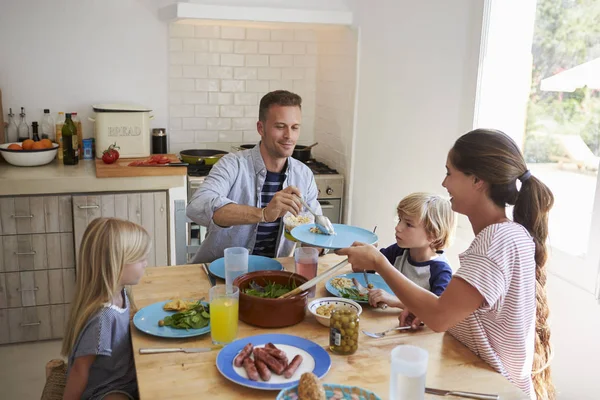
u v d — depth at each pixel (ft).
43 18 12.93
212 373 5.29
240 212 7.75
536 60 9.25
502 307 5.49
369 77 12.57
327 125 14.71
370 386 5.12
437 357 5.67
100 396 6.03
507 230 5.40
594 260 7.68
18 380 10.48
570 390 8.09
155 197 12.10
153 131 13.84
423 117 10.89
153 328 6.04
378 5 12.10
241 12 12.60
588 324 7.75
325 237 7.48
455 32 10.03
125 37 13.56
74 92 13.47
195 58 14.20
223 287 5.87
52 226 11.61
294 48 14.90
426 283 7.18
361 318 6.53
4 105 13.05
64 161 12.55
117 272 5.92
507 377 5.63
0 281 11.55
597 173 7.76
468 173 5.54
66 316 12.07
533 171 9.37
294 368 5.19
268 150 8.64
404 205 7.05
